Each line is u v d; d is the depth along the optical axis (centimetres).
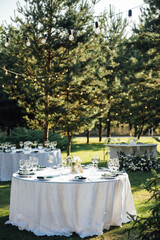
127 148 1023
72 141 2323
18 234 411
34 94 1156
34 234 409
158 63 1071
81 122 1182
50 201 406
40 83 1162
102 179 430
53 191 404
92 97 1255
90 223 405
